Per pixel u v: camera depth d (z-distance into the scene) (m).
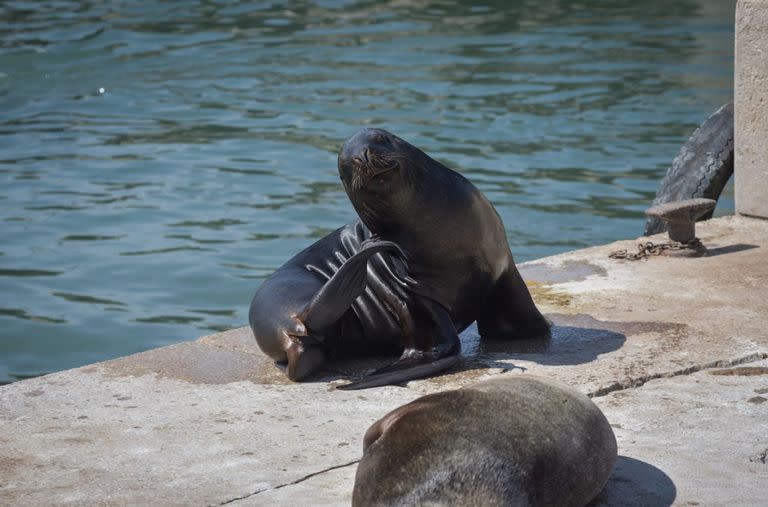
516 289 19.45
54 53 63.97
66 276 30.30
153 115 50.38
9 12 77.44
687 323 20.25
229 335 20.50
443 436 10.95
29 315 27.45
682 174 30.38
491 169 40.56
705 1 78.81
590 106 49.94
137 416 16.52
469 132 45.88
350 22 73.81
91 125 48.72
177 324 26.86
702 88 52.81
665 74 56.06
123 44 66.94
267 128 47.66
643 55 60.94
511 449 10.92
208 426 16.08
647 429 15.52
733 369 17.83
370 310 18.92
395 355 19.38
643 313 21.02
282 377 18.23
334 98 52.75
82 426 16.14
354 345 19.12
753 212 27.84
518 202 36.69
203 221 35.22
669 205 24.94
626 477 13.88
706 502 13.16
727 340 19.22
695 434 15.29
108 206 36.91
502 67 58.75
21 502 13.65
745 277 23.12
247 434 15.74
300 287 18.77
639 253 25.09
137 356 19.31
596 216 35.09
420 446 10.88
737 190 28.08
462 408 11.42
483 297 19.27
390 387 17.58
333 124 47.91
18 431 15.96
